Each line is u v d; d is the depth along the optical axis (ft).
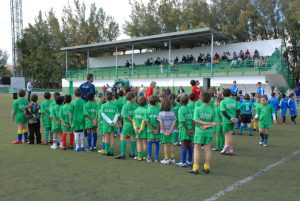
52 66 190.39
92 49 132.26
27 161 26.02
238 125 47.98
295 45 138.00
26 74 200.64
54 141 31.96
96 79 126.52
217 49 108.99
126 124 27.63
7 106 82.53
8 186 19.47
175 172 23.13
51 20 199.93
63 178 21.24
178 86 104.99
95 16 199.41
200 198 17.57
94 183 20.18
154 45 121.80
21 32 204.64
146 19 167.94
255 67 90.43
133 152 28.40
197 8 151.64
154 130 26.27
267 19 142.41
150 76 111.55
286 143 36.04
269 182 20.76
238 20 144.66
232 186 19.81
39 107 34.68
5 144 33.88
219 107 31.12
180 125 25.03
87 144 34.04
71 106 30.45
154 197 17.67
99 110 29.78
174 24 161.68
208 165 22.97
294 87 107.34
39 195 17.92
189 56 114.01
